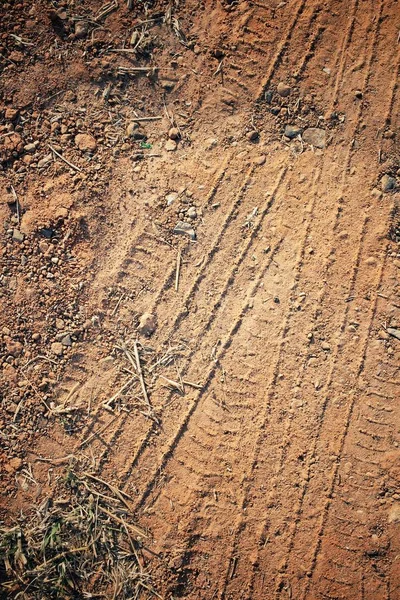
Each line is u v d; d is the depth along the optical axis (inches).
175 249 34.3
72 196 34.4
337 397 33.0
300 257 34.1
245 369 33.3
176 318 33.7
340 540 32.1
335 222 34.4
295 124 35.4
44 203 34.4
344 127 35.3
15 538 32.3
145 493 32.6
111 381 33.3
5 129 35.0
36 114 35.2
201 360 33.4
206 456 32.7
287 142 35.3
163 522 32.4
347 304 33.7
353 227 34.3
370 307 33.7
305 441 32.7
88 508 32.5
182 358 33.5
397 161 34.9
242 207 34.6
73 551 32.3
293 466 32.6
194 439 32.8
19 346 33.4
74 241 34.1
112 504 32.5
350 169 34.9
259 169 34.9
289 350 33.4
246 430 32.9
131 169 34.9
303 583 31.9
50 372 33.3
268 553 32.1
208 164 35.0
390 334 33.5
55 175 34.7
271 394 33.1
